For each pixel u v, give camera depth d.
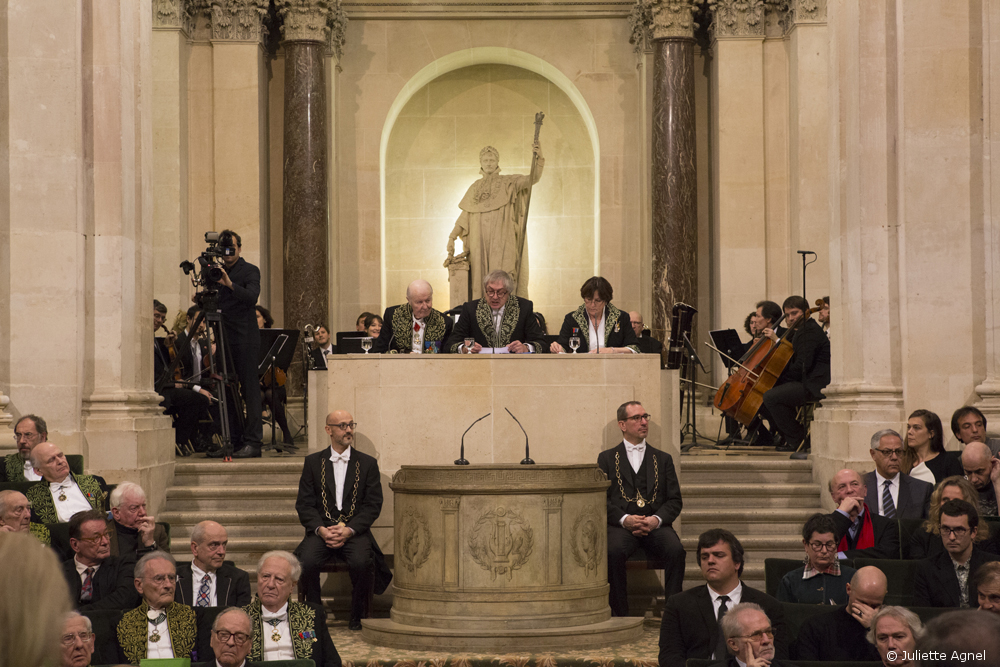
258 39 16.83
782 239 16.56
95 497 8.69
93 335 10.52
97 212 10.59
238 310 11.58
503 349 9.77
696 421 16.55
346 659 7.54
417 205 19.38
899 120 10.65
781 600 7.20
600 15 18.33
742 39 16.69
